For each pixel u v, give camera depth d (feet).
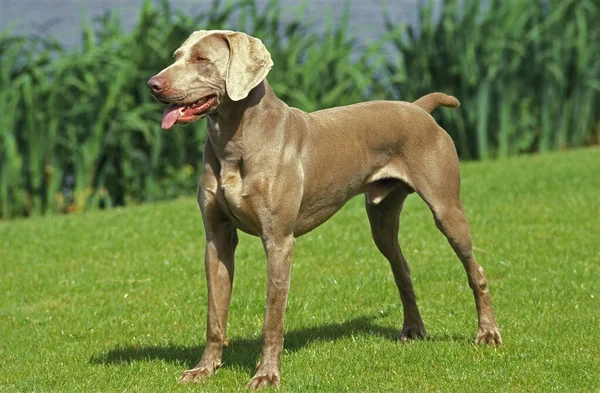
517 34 51.49
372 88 51.31
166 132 46.06
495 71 50.19
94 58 44.42
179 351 23.40
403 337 23.75
